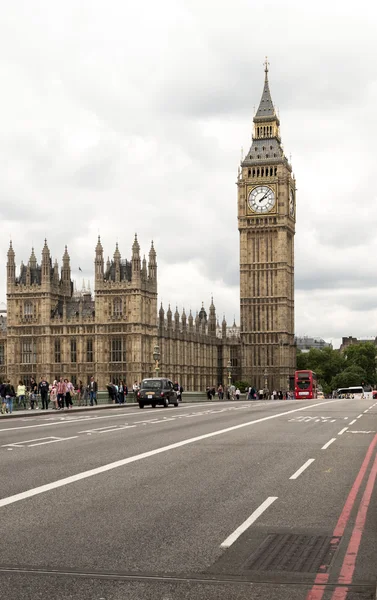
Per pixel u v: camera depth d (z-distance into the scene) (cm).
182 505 1895
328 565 1371
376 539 1556
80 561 1384
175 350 17488
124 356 15300
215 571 1332
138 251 15300
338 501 1959
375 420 4956
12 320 15800
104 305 15388
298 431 4009
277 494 2056
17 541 1520
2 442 3434
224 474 2402
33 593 1210
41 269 15800
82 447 3173
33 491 2075
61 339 15625
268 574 1319
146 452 2981
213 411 6341
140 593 1212
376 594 1191
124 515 1770
